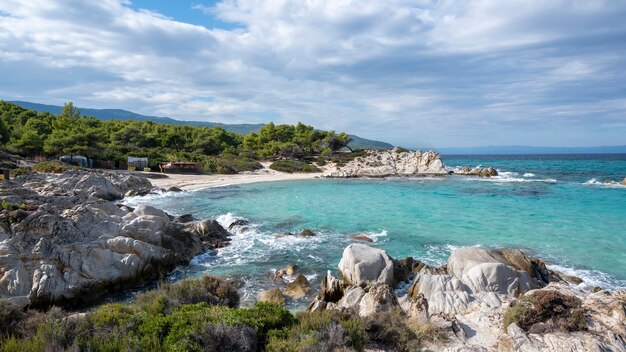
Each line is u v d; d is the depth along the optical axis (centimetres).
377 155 9369
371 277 1647
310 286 1731
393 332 1007
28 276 1494
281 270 1909
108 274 1647
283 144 10025
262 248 2325
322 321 995
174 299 1202
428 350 981
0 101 9456
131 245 1803
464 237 2542
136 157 6562
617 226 2834
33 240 1650
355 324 988
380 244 2394
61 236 1741
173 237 2164
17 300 1365
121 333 889
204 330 849
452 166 11462
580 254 2164
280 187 5338
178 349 793
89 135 6588
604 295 1211
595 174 7644
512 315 1070
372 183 5991
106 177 4350
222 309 1048
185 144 9050
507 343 975
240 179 6238
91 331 895
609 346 902
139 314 1005
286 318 1027
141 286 1753
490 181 6325
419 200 4150
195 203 3869
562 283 1614
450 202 4000
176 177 6019
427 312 1220
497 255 1767
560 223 2948
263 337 918
